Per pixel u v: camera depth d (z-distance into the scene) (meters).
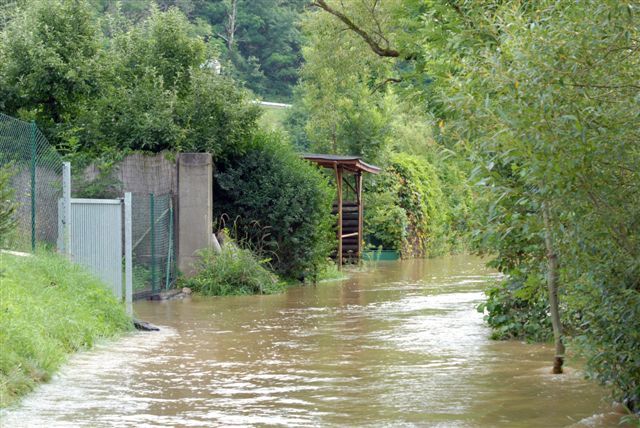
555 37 10.31
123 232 30.38
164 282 33.12
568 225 11.37
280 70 97.88
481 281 39.97
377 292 34.19
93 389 14.16
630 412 12.11
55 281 20.53
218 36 95.38
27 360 14.84
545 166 10.41
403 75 28.48
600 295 11.45
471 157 11.90
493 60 11.09
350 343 19.72
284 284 35.44
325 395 13.71
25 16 37.56
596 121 10.34
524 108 10.41
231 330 22.27
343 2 37.69
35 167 24.09
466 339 20.17
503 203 12.38
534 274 17.58
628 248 10.81
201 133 35.91
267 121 75.75
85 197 33.47
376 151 64.31
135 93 35.84
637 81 10.34
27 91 36.06
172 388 14.33
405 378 15.15
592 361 11.80
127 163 34.69
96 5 79.50
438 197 70.44
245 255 34.78
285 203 37.47
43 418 12.02
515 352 18.03
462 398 13.34
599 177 10.52
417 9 27.86
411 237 66.12
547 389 13.95
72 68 36.22
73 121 36.38
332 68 40.88
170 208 33.78
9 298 17.17
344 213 53.03
